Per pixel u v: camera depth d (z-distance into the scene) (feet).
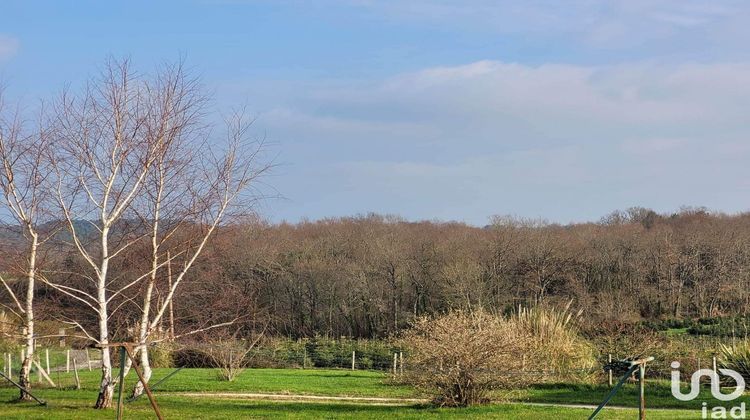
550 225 198.80
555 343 79.15
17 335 65.10
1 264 65.26
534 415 56.18
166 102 64.80
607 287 175.11
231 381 86.99
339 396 73.51
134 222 64.95
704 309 167.94
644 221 231.71
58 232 66.64
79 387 79.92
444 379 61.11
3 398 68.33
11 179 63.26
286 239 179.01
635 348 80.53
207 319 70.28
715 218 216.74
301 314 167.63
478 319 63.31
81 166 62.90
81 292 62.39
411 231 201.98
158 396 71.72
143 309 64.85
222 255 72.84
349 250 188.24
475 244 180.75
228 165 67.92
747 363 74.13
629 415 56.80
